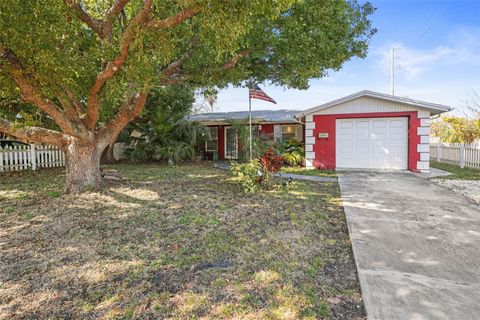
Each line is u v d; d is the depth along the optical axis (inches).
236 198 225.5
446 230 152.6
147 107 512.7
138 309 85.9
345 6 264.7
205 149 630.5
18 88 198.1
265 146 481.7
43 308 86.6
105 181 287.0
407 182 306.3
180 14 152.7
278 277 104.4
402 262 114.9
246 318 81.4
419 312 82.1
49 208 196.7
